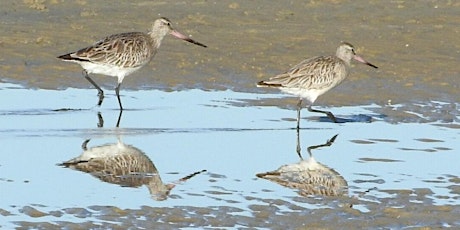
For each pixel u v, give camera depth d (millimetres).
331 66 18812
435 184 14812
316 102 20328
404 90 21109
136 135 17797
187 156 16391
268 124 18703
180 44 24359
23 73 21750
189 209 13523
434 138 17719
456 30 26297
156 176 15195
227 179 15062
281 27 26312
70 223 12844
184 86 21391
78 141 17312
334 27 26500
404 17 27719
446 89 21219
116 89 20031
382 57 23516
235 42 24672
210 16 27359
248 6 28656
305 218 13219
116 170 15500
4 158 16094
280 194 14305
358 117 19312
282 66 22828
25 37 24484
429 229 12836
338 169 15680
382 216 13344
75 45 24109
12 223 12812
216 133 18000
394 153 16672
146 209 13500
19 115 18891
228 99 20516
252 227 12844
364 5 29031
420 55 23797
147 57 20625
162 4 28875
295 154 16625
